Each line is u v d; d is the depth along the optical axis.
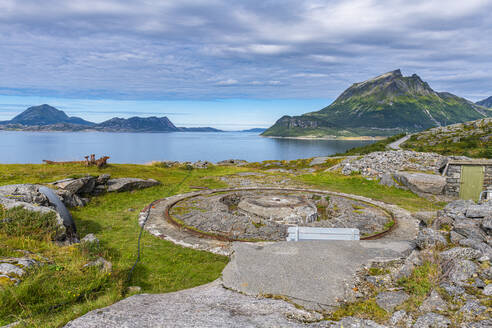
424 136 128.88
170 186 18.34
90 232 9.78
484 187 17.33
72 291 4.86
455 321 3.56
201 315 3.92
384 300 4.39
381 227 10.64
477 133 113.69
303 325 3.72
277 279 5.22
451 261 5.22
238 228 10.18
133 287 5.77
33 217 7.77
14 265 5.12
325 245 6.79
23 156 188.00
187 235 9.64
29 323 3.88
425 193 17.61
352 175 22.61
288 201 13.06
